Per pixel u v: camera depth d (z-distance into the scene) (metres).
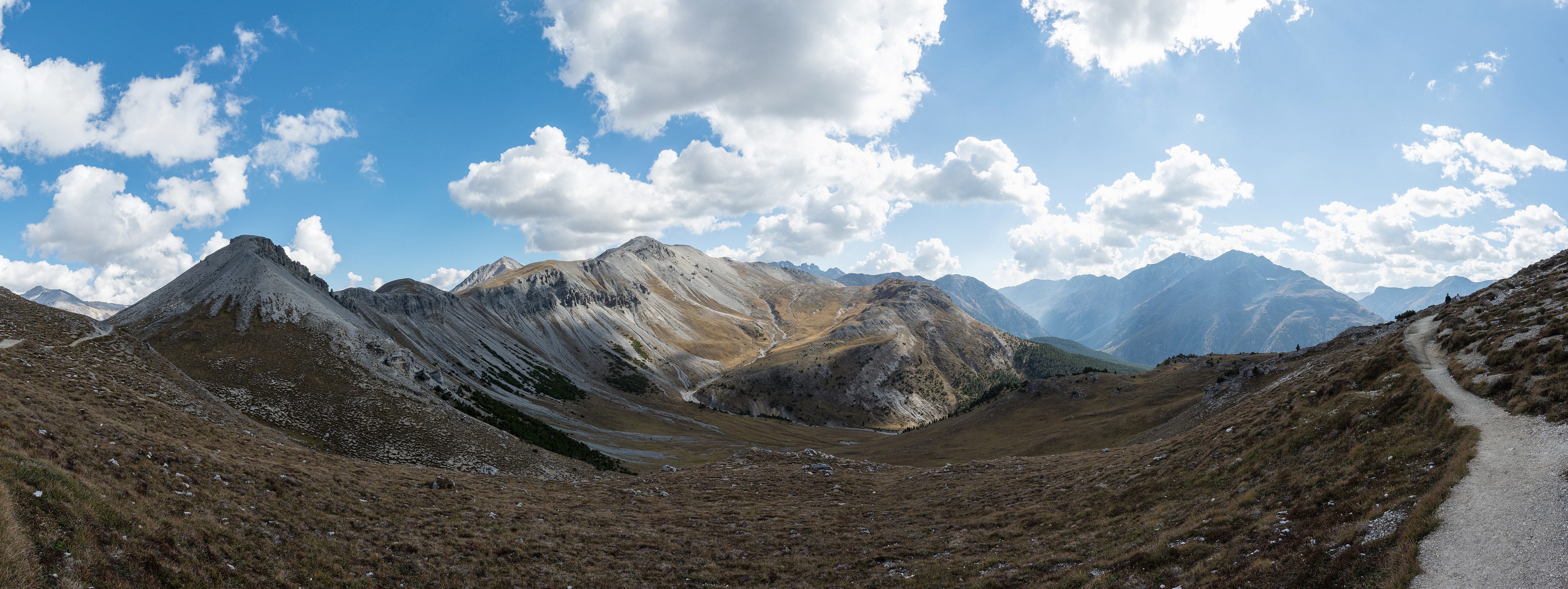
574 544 37.12
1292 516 26.97
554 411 177.12
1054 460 64.25
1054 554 31.56
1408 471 26.33
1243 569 23.17
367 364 95.06
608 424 182.12
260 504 31.08
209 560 22.75
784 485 59.91
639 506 50.12
